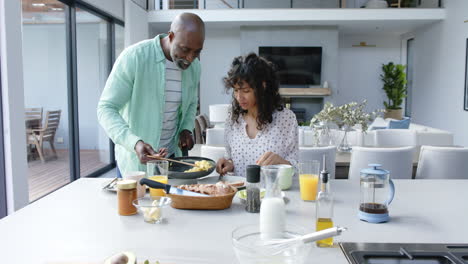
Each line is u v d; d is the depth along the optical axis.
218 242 1.16
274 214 1.11
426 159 2.90
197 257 1.06
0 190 3.43
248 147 1.99
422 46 9.98
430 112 9.56
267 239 1.02
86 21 5.71
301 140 4.14
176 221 1.35
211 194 1.49
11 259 1.05
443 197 1.65
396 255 1.04
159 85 2.15
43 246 1.14
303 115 10.37
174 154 2.44
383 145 4.15
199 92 10.50
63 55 5.01
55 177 4.81
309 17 8.77
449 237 1.19
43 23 4.55
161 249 1.11
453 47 8.23
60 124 4.91
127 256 0.89
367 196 1.38
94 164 5.96
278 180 1.16
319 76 9.83
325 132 3.51
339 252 1.09
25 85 4.18
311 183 1.58
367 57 11.32
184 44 1.94
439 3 8.81
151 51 2.13
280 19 8.79
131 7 7.06
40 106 4.46
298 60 9.79
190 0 9.04
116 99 2.07
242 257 0.90
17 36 3.46
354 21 9.02
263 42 9.80
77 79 5.33
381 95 11.38
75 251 1.10
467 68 7.57
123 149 2.22
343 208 1.49
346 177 3.29
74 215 1.41
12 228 1.28
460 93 7.92
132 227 1.29
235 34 10.31
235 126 2.04
